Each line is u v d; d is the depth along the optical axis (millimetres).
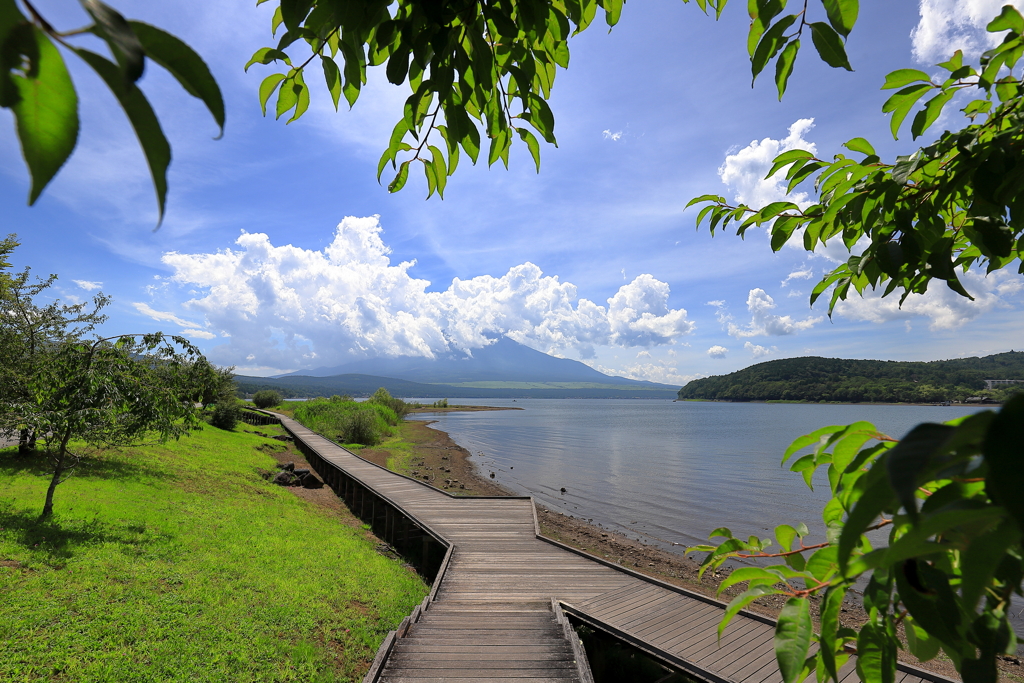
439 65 1050
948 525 365
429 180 1392
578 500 22141
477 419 84125
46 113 315
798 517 19141
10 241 10484
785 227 1535
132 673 4859
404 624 5875
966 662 605
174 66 386
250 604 6754
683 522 18469
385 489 14547
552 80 1528
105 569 6691
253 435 26641
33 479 9906
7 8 279
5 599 5508
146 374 8734
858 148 1199
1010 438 281
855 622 9555
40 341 10195
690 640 5871
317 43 984
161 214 313
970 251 1562
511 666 5027
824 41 933
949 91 1104
